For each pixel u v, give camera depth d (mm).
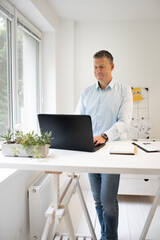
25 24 2361
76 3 2600
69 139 1239
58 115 1201
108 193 1614
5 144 1156
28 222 1916
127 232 2127
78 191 1531
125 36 3152
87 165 967
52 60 2918
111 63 1701
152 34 3113
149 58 3135
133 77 3170
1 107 1936
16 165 1007
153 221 2324
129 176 2799
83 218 2377
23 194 1809
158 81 3145
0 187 1351
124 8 2750
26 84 2531
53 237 1833
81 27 3209
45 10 2459
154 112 3174
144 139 3061
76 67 3252
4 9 1878
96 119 1796
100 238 1987
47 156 1135
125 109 1689
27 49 2543
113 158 1094
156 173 929
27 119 2568
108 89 1754
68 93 3164
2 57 1938
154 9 2781
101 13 2895
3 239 1457
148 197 2951
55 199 1085
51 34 2896
